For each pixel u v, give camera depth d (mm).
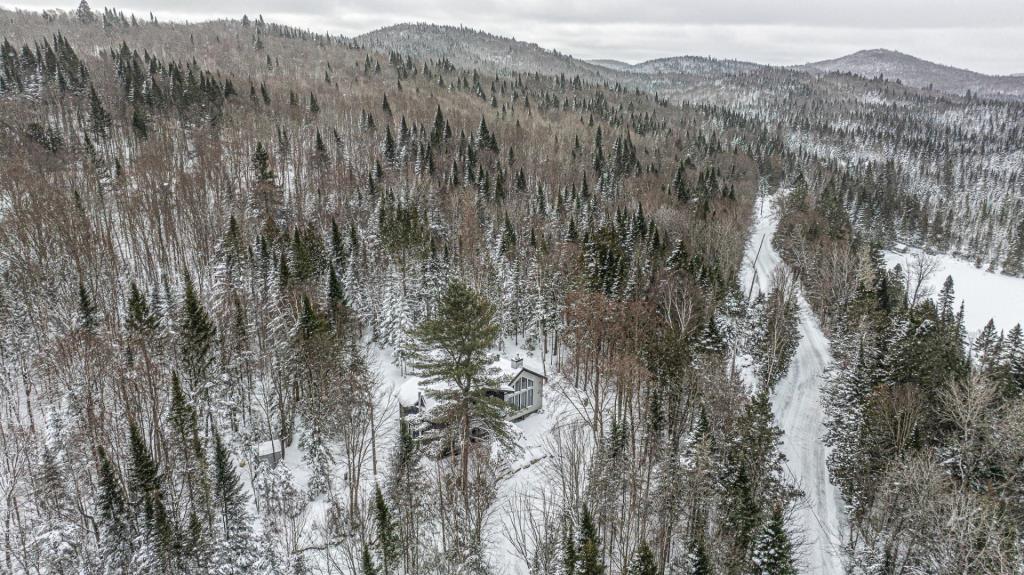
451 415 38531
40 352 49625
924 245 150625
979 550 29938
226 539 31594
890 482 36938
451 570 32562
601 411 47688
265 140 117812
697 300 59750
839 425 48000
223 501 34062
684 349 48469
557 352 68750
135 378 44906
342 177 104188
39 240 61562
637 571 27828
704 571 29641
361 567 32938
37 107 111250
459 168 126125
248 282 65375
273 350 53969
